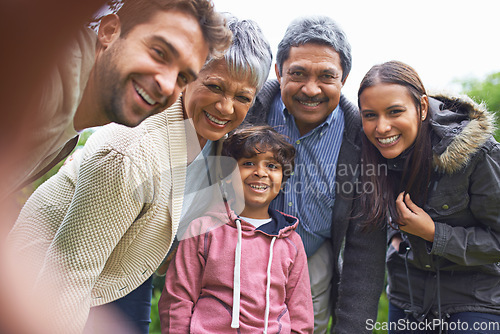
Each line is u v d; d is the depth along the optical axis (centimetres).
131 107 106
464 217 196
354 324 203
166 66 104
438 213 195
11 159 39
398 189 203
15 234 142
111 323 172
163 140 140
